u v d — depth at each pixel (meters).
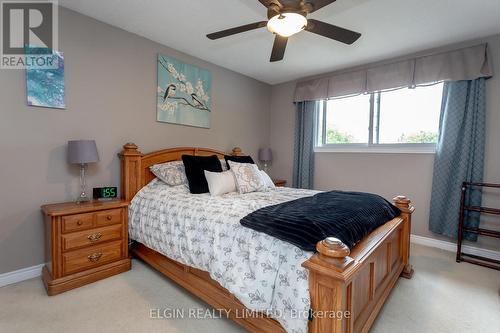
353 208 1.81
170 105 3.15
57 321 1.67
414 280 2.28
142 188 2.71
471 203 2.83
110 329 1.60
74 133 2.41
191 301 1.92
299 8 1.59
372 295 1.57
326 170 4.06
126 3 2.23
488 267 2.55
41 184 2.24
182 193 2.48
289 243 1.32
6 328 1.59
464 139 2.84
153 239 2.24
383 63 3.45
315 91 4.06
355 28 2.56
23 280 2.17
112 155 2.68
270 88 4.67
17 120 2.11
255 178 2.83
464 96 2.84
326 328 1.10
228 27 2.62
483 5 2.16
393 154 3.42
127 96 2.77
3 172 2.06
